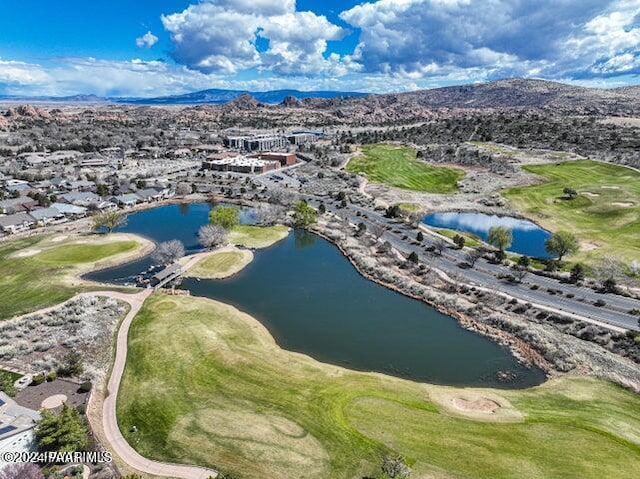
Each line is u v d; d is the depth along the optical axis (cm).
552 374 6856
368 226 13950
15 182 17900
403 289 9856
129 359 6981
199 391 6203
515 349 7600
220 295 9612
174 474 4791
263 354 7231
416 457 5031
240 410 5816
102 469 4712
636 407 5988
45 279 9938
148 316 8319
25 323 8000
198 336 7600
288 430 5444
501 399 6169
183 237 13288
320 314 8850
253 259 11719
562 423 5622
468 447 5197
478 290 9500
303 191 18162
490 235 11600
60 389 5856
